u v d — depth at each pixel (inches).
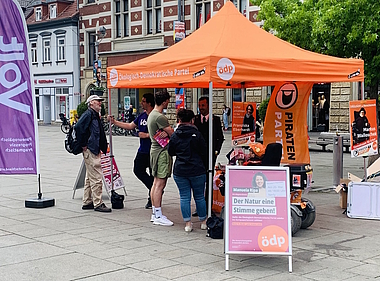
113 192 356.2
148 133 338.6
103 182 393.7
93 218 322.0
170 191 426.0
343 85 928.3
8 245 258.1
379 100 482.0
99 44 1475.1
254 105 390.0
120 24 1413.6
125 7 1407.5
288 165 280.2
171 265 227.0
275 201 229.8
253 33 303.6
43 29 1706.4
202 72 265.9
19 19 337.4
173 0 1272.1
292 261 234.8
